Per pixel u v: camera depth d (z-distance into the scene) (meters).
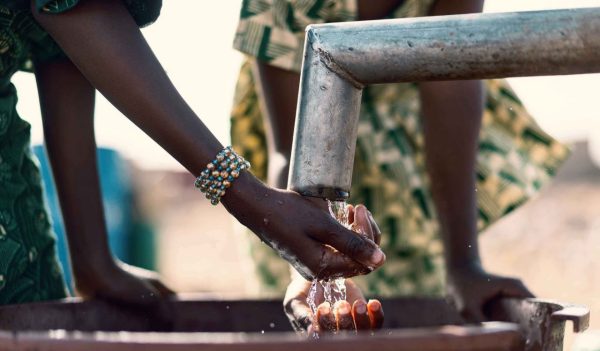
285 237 1.39
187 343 1.04
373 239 1.48
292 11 2.04
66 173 1.92
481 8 2.08
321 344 1.04
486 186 2.28
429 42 1.28
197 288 6.45
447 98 2.01
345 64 1.33
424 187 2.24
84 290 1.93
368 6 2.08
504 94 2.32
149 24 1.65
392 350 1.06
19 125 1.78
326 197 1.38
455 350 1.08
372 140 2.23
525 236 7.98
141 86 1.46
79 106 1.90
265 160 2.33
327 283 1.59
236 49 2.05
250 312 1.89
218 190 1.44
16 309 1.62
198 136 1.45
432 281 2.25
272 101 2.07
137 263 5.48
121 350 1.05
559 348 1.56
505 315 1.76
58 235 3.82
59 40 1.50
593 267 6.35
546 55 1.23
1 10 1.63
